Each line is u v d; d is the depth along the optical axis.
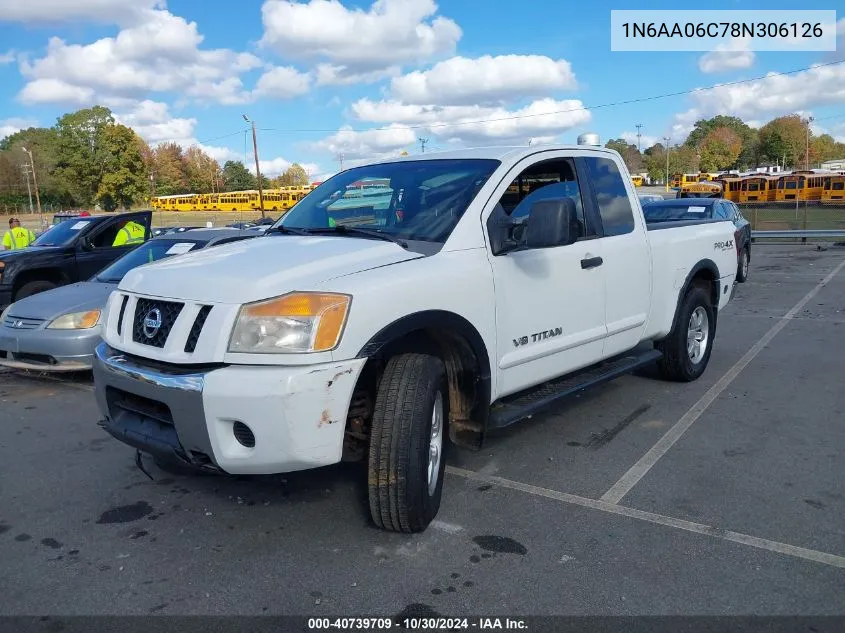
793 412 5.60
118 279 7.56
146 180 95.31
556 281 4.46
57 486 4.38
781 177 46.16
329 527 3.74
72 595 3.13
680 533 3.62
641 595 3.06
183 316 3.33
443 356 3.92
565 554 3.42
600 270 4.86
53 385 6.98
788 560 3.33
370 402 3.65
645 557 3.38
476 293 3.83
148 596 3.12
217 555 3.47
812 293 12.60
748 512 3.85
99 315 6.81
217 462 3.22
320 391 3.13
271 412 3.08
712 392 6.19
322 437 3.18
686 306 6.14
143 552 3.51
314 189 5.09
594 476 4.38
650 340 5.84
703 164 103.00
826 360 7.35
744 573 3.22
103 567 3.38
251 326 3.18
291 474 4.45
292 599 3.07
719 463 4.56
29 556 3.50
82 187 92.00
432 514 3.63
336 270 3.41
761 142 101.75
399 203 4.34
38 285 9.94
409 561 3.37
